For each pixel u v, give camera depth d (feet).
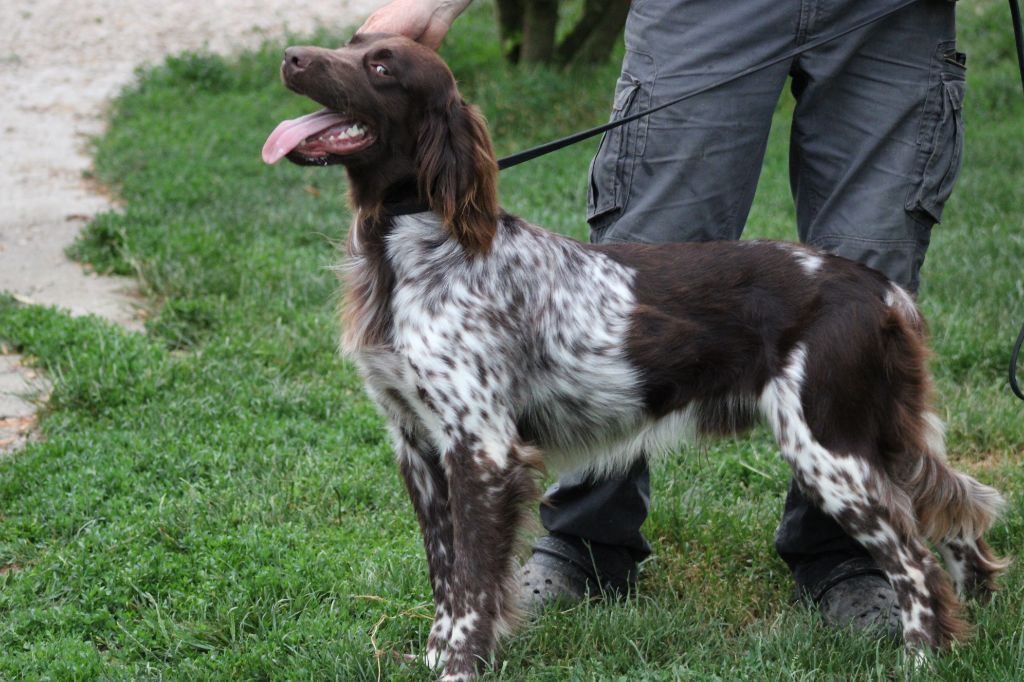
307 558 19.35
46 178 46.78
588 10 58.39
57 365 27.63
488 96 54.90
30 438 25.02
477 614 15.84
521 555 16.85
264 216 39.86
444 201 15.67
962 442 24.04
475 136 15.83
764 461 23.16
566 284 16.49
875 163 17.54
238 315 30.86
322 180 45.62
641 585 19.39
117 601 18.45
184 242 35.91
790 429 16.24
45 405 26.12
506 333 16.06
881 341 16.14
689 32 17.29
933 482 16.70
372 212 16.28
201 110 56.65
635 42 17.83
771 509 21.21
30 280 35.12
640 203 17.85
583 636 16.99
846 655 16.30
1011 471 22.36
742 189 17.88
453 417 15.78
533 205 42.50
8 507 21.66
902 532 16.10
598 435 17.08
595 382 16.53
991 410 24.81
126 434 24.13
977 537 17.39
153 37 72.43
